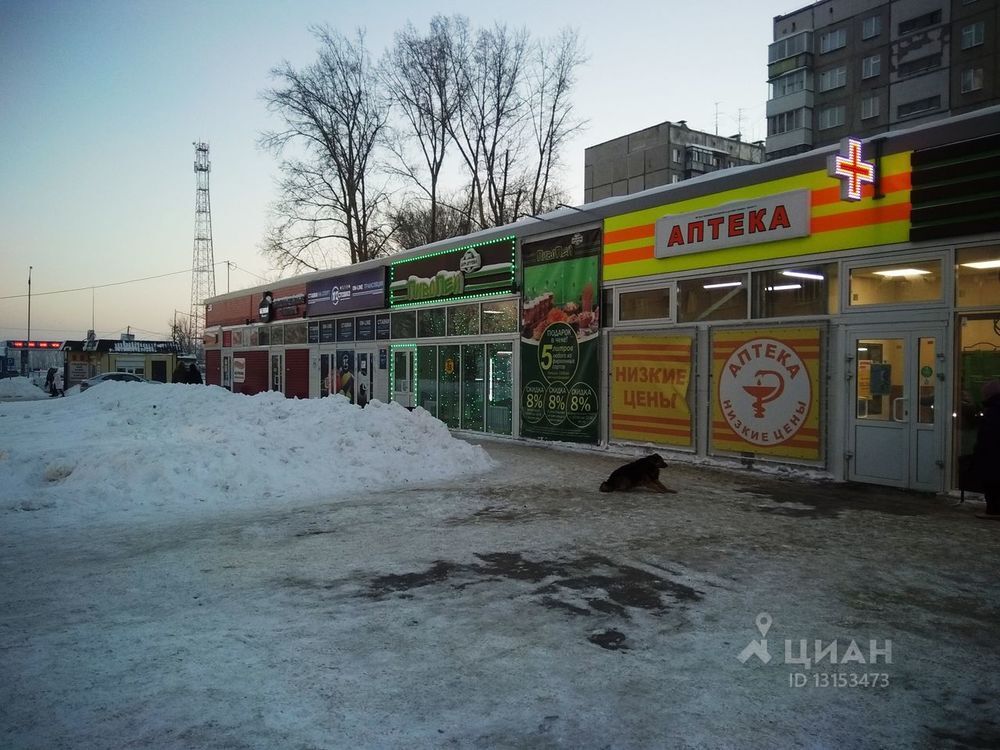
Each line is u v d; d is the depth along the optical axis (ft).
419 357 68.74
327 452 36.81
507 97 114.93
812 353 35.70
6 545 22.70
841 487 33.35
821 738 10.91
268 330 100.73
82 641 14.48
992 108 29.25
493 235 58.18
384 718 11.28
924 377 31.55
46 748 10.23
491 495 31.73
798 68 184.65
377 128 115.75
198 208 253.44
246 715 11.32
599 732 10.95
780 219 37.11
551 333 52.49
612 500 30.50
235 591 17.95
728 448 39.83
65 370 127.03
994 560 21.07
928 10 162.40
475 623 15.71
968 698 12.36
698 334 41.57
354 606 16.81
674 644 14.58
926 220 31.14
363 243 116.67
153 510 28.14
